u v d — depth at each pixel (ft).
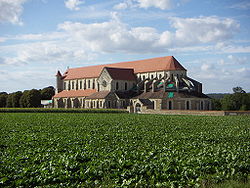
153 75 479.82
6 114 326.03
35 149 95.61
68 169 71.00
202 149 96.43
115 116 301.43
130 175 67.00
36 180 63.05
